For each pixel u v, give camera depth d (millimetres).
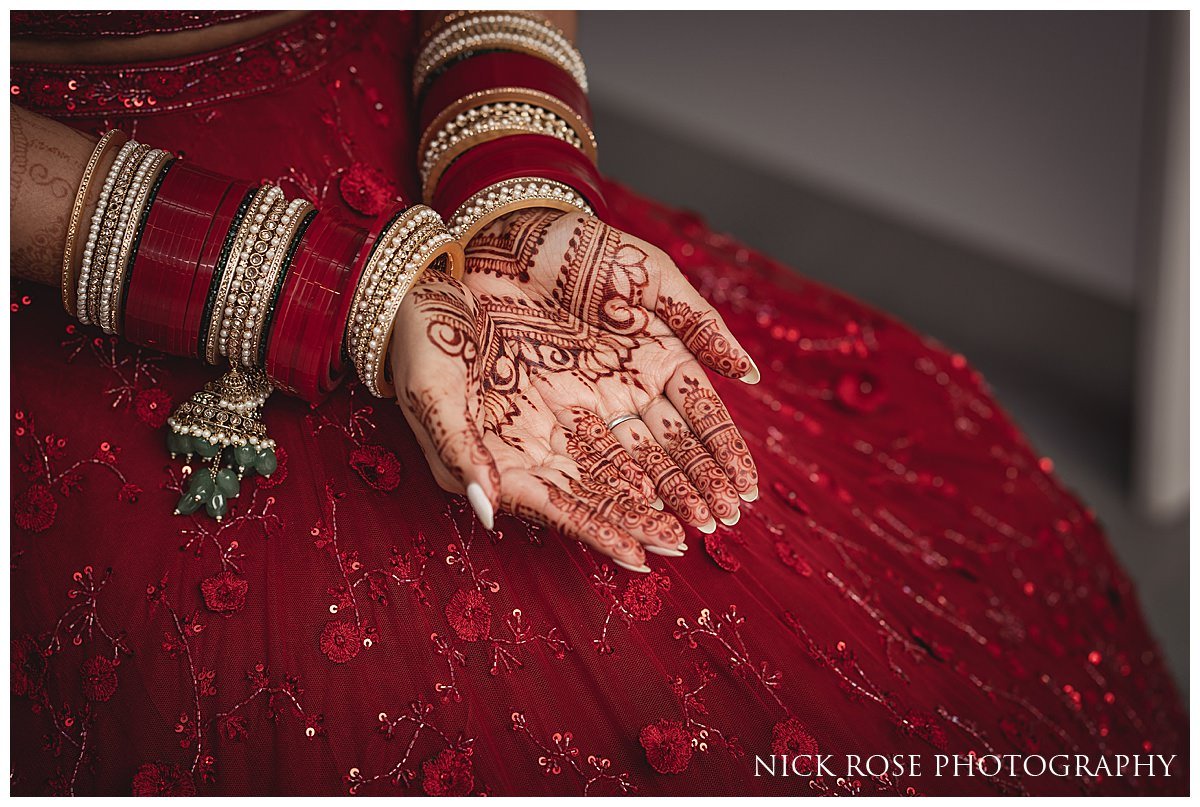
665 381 1033
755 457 1269
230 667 931
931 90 3107
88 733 927
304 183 1130
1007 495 1528
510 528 1017
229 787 913
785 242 3100
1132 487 2721
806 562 1174
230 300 936
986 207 3029
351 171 1162
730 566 1074
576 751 954
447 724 936
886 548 1331
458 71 1207
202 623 936
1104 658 1487
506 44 1228
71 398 981
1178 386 2646
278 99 1134
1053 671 1373
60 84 1030
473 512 1012
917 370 1620
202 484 953
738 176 3148
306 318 936
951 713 1173
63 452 966
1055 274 2941
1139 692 1530
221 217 937
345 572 963
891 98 3150
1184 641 2410
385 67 1262
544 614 989
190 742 919
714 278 1595
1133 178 2838
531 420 991
